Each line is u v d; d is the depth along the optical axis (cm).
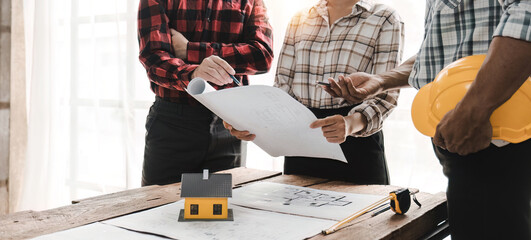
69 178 297
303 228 84
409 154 194
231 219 89
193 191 88
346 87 108
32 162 302
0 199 300
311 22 152
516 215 76
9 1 295
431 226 99
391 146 197
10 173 304
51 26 296
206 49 162
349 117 123
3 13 294
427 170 191
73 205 101
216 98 99
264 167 225
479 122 71
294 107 99
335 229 83
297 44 153
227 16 172
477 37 83
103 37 278
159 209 97
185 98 167
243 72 167
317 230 83
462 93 75
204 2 170
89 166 290
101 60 280
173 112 168
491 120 72
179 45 163
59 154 301
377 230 84
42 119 299
